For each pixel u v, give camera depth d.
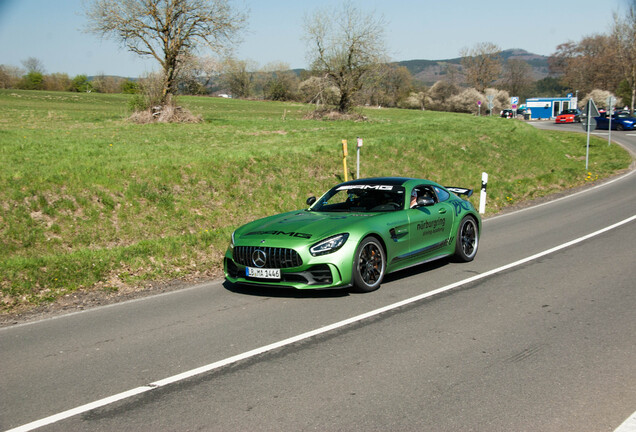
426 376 4.20
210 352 4.90
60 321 6.21
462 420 3.47
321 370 4.37
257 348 4.95
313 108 43.47
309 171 17.00
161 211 12.20
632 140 37.12
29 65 100.50
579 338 5.04
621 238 10.26
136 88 34.44
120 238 10.83
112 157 16.27
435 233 7.95
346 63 40.91
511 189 17.88
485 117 45.56
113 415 3.68
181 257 9.23
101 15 32.25
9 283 7.46
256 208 13.64
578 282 7.19
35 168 13.23
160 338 5.38
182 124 32.38
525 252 9.33
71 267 8.10
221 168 15.20
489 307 6.12
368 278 6.78
